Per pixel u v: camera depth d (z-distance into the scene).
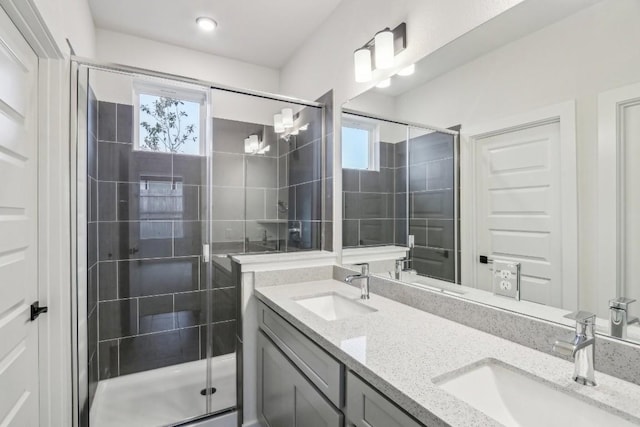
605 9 0.89
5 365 1.06
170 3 2.02
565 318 0.92
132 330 2.28
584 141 0.94
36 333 1.28
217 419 1.88
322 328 1.21
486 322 1.17
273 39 2.46
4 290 1.04
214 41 2.47
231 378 2.08
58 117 1.34
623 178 0.86
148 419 1.86
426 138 1.47
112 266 2.19
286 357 1.49
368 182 1.84
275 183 2.71
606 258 0.89
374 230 1.80
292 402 1.41
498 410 0.90
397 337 1.13
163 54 2.48
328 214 2.19
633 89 0.84
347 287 1.91
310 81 2.41
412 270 1.56
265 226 2.69
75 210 1.52
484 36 1.21
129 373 2.27
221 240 2.55
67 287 1.40
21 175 1.16
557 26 0.99
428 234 1.47
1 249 1.02
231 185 2.58
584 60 0.93
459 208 1.32
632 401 0.74
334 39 2.12
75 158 1.53
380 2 1.73
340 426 1.05
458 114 1.32
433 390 0.79
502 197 1.16
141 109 2.28
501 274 1.16
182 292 2.43
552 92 1.01
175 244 2.40
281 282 1.96
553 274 1.01
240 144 2.59
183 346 2.43
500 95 1.17
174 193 2.39
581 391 0.78
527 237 1.08
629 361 0.82
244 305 1.88
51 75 1.33
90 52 2.05
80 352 1.62
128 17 2.15
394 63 1.64
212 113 2.37
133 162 2.25
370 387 0.92
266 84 2.88
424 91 1.47
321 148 2.26
